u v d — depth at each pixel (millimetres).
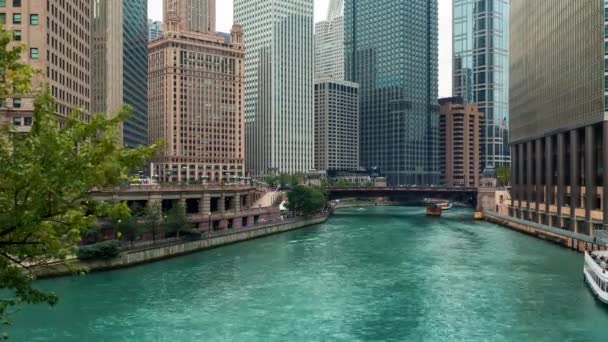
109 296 80000
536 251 124438
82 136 22891
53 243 22438
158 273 97688
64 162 21219
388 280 92938
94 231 104188
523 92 187125
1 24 23969
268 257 116875
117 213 24047
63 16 130375
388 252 124312
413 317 70938
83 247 96125
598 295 77375
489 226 188875
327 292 84312
